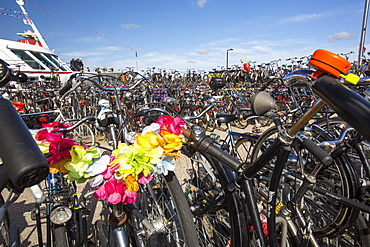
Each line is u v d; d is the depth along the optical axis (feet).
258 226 4.43
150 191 5.55
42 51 40.88
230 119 8.35
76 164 3.01
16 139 1.64
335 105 1.97
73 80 6.64
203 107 21.50
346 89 1.98
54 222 4.82
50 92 22.31
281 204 5.43
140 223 5.14
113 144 6.37
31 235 8.14
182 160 11.98
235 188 4.83
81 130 16.11
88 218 8.93
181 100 25.40
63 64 43.57
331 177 7.61
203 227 6.37
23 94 22.93
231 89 28.22
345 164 6.82
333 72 2.29
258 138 8.29
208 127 24.21
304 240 5.16
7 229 6.22
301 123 3.17
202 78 41.81
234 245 4.78
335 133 9.66
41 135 3.20
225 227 6.33
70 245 5.37
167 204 5.31
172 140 3.82
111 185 3.33
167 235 5.06
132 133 5.38
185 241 4.38
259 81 33.94
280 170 3.94
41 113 9.20
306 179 4.89
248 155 9.31
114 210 4.39
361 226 6.35
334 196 5.52
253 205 4.54
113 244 4.55
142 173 3.65
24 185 1.67
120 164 3.35
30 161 1.54
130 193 3.44
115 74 21.57
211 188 7.46
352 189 6.61
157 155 3.57
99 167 3.23
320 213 7.70
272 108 3.78
